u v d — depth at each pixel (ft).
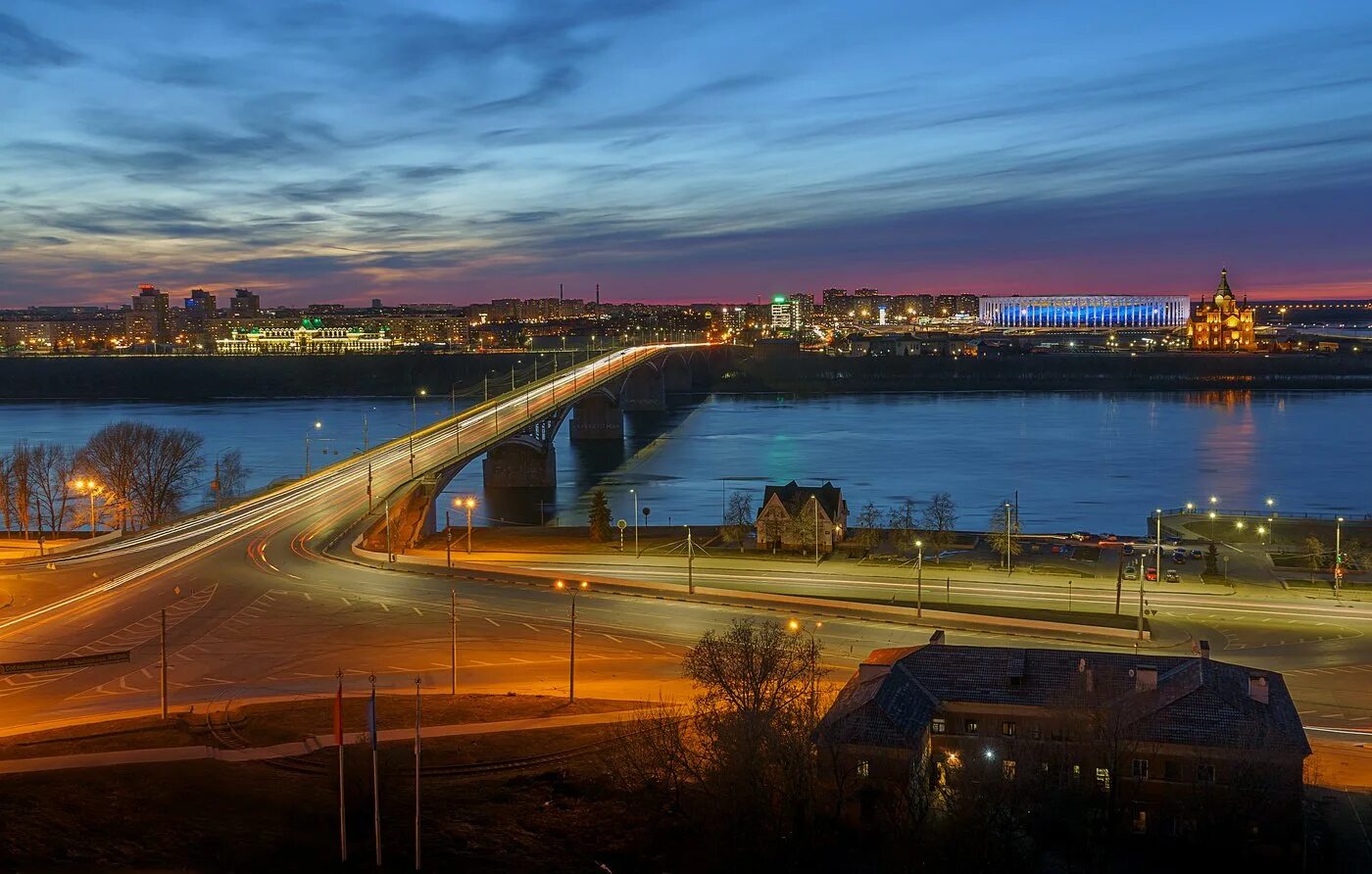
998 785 213.66
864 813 220.64
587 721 281.74
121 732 275.18
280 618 386.93
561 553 517.96
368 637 364.17
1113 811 213.87
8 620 386.11
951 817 209.15
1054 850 207.31
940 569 472.85
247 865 206.18
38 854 207.72
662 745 241.96
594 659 338.34
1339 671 328.70
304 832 221.46
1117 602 388.16
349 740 268.41
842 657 334.65
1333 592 428.15
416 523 576.20
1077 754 223.10
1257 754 214.48
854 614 391.04
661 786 236.63
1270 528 570.05
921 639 355.77
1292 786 212.84
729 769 215.10
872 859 207.51
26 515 588.09
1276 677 251.39
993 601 415.85
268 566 470.80
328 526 552.00
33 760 256.32
